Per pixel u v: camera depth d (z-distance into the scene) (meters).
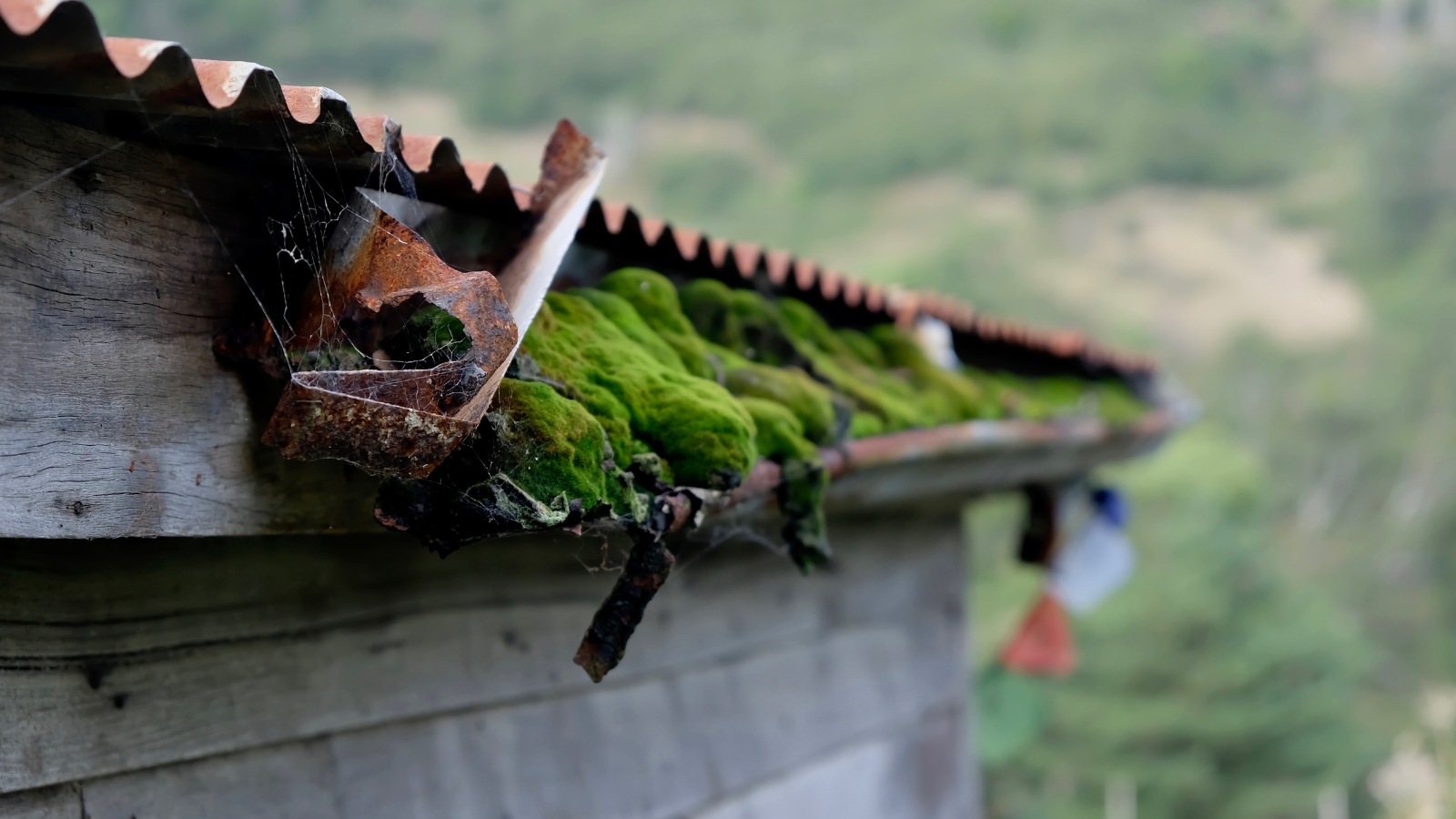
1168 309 58.97
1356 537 36.88
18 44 1.16
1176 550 18.19
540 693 2.48
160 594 1.78
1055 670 5.36
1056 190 68.44
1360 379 42.34
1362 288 56.72
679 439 1.90
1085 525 5.27
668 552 1.73
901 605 3.96
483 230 1.99
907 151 70.94
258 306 1.60
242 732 1.89
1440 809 17.97
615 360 1.99
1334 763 17.50
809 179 69.56
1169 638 17.80
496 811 2.34
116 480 1.43
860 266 49.84
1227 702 17.53
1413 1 79.62
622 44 76.25
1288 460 40.12
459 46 65.94
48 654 1.63
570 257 2.34
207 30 44.72
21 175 1.34
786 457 2.19
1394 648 32.41
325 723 2.02
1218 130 74.06
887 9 84.88
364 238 1.51
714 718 3.01
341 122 1.48
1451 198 55.16
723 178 68.31
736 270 2.79
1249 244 63.97
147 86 1.30
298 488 1.67
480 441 1.55
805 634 3.43
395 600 2.16
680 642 2.91
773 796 3.21
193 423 1.53
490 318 1.46
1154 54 77.06
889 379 3.19
